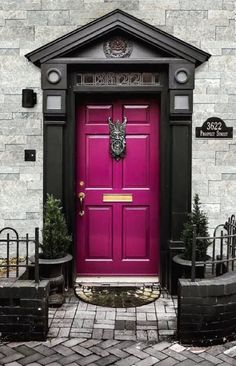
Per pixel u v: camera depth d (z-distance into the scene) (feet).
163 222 16.20
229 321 12.59
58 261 14.35
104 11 15.92
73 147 16.10
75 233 16.52
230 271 13.57
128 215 16.93
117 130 16.62
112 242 16.98
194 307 12.30
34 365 11.25
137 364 11.34
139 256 17.04
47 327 12.85
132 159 16.78
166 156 16.08
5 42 15.99
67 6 15.90
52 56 15.55
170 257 15.71
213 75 16.01
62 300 14.57
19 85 16.07
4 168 16.33
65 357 11.65
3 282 12.60
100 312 14.17
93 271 17.03
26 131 16.20
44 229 14.61
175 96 15.70
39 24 15.96
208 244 14.26
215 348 12.25
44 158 15.94
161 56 15.75
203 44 15.98
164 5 15.92
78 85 15.98
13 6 15.94
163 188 16.16
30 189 16.38
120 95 16.42
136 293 15.70
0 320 12.39
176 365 11.32
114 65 15.75
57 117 15.81
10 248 16.55
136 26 15.39
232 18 15.94
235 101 16.10
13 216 16.44
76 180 16.74
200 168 16.28
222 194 16.35
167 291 15.90
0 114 16.17
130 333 12.87
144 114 16.67
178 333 12.45
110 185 16.85
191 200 16.28
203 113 16.10
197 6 15.93
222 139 16.20
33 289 12.31
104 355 11.76
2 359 11.51
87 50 15.74
